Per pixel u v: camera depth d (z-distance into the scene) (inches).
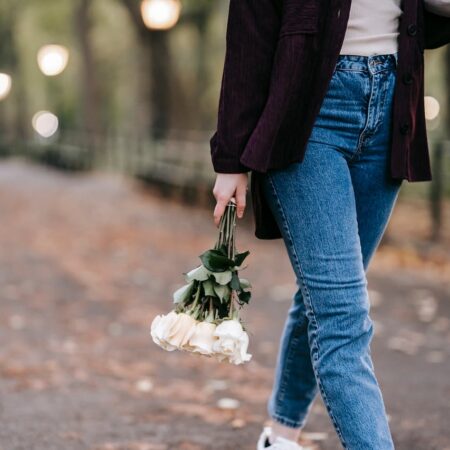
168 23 1066.1
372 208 129.6
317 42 117.0
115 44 2112.5
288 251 124.3
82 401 233.6
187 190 930.1
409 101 122.2
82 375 268.1
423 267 526.6
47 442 190.7
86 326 354.0
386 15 120.6
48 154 1822.1
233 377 272.7
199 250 613.6
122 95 2539.4
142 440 194.1
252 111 118.7
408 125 122.5
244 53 118.6
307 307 123.2
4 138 2375.7
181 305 121.9
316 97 117.7
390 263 542.0
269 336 342.6
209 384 261.3
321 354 121.6
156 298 427.5
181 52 1738.4
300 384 147.9
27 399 233.5
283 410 150.3
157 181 1029.8
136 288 453.4
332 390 119.7
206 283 120.3
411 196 679.7
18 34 2357.3
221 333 115.3
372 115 120.8
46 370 272.2
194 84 1722.4
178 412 223.1
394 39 121.5
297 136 118.2
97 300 414.0
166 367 285.3
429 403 233.9
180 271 517.3
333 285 119.4
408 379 267.7
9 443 189.5
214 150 120.6
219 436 198.8
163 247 619.2
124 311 389.4
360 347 121.0
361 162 125.7
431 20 130.3
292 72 116.0
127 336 336.2
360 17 119.6
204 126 1866.4
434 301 416.5
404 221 700.0
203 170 896.9
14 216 810.2
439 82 1381.6
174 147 992.2
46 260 539.5
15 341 318.7
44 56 1765.5
